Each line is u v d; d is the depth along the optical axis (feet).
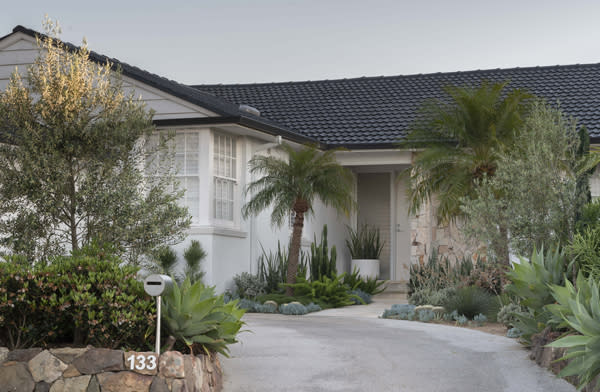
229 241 53.83
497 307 42.42
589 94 66.90
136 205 31.27
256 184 52.80
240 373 27.84
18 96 30.63
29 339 24.43
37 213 30.12
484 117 48.42
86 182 30.58
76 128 30.68
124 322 23.70
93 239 28.27
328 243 67.62
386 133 62.59
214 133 53.42
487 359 30.27
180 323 24.99
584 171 36.24
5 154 30.30
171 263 50.57
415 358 30.35
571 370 23.91
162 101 53.47
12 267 24.17
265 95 76.74
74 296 23.16
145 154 33.45
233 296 52.06
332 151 52.42
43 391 22.61
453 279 50.37
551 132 36.52
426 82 76.02
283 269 56.24
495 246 40.29
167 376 22.68
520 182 36.40
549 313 31.01
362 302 56.18
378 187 74.64
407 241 72.43
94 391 22.53
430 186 52.90
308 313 49.24
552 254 34.83
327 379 27.04
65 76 31.07
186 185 52.85
